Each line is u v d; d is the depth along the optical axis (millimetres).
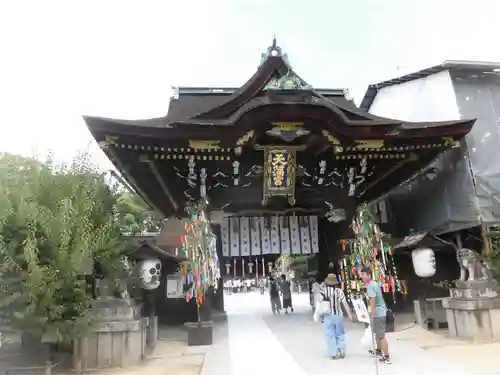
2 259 6664
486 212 11828
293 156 11148
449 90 13406
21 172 8117
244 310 19484
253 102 10266
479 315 9000
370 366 7207
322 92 13547
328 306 8148
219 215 12172
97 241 8039
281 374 6957
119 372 7516
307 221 13898
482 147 12555
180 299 14703
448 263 12664
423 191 14141
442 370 6711
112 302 8219
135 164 10750
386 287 11906
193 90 13055
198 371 7477
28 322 6559
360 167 11977
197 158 10812
